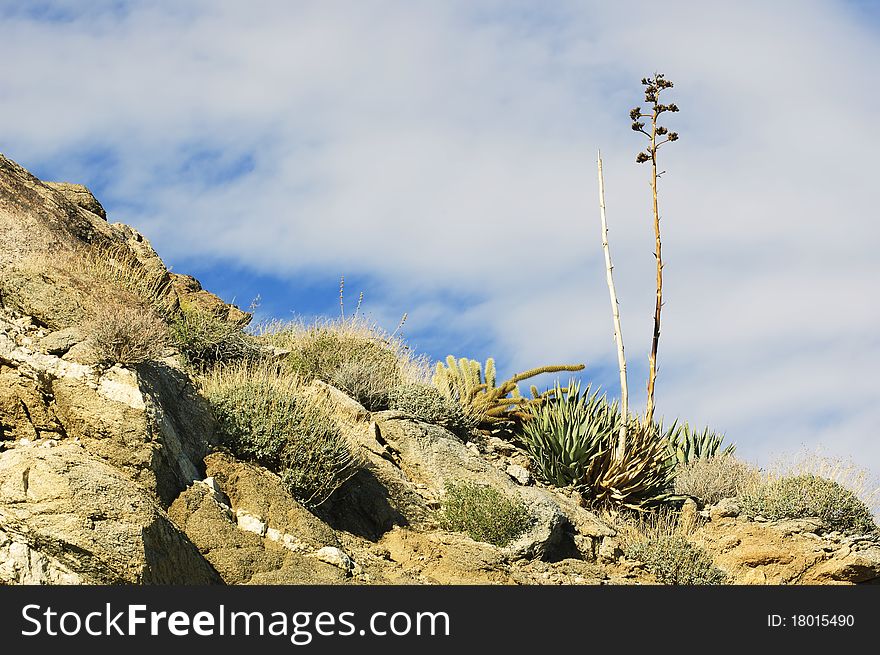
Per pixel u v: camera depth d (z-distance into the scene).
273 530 11.66
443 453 15.23
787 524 15.89
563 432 16.89
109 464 10.84
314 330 18.73
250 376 14.45
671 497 16.88
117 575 9.49
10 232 13.41
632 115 17.78
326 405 14.72
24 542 9.45
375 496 13.72
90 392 11.27
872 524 16.58
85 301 12.62
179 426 12.01
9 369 11.46
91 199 17.77
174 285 17.36
